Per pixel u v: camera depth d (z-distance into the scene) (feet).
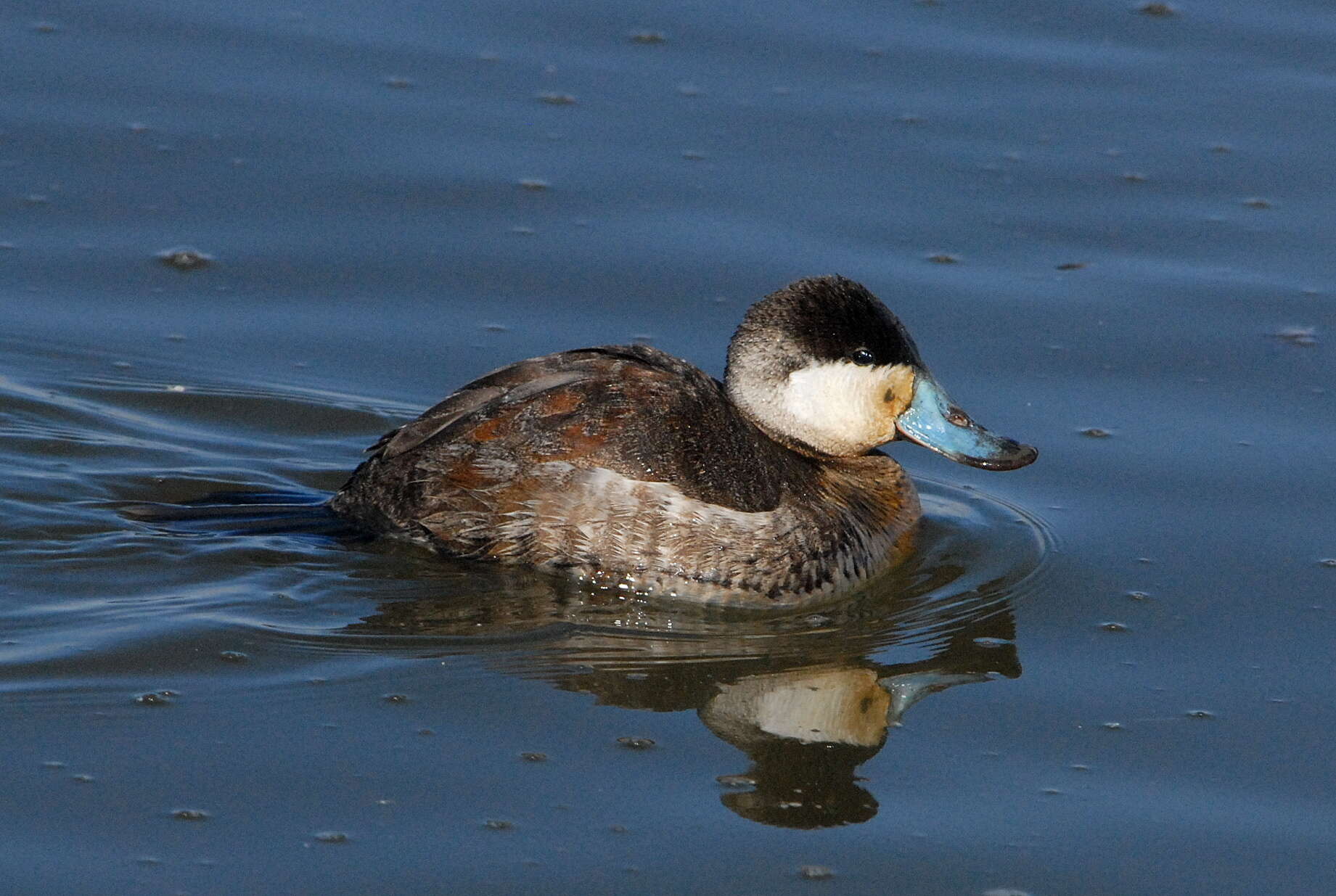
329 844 24.13
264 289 41.37
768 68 49.85
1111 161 46.50
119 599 29.68
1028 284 42.29
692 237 43.45
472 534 30.68
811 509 32.14
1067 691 29.14
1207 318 41.09
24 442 35.47
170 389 38.11
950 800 26.04
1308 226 44.14
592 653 29.45
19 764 25.48
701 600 30.94
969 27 51.88
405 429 31.50
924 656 30.35
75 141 45.34
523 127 46.96
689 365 32.73
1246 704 28.71
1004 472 37.06
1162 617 31.55
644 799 25.54
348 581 30.50
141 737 26.23
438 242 43.04
